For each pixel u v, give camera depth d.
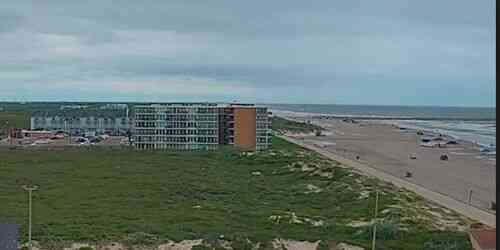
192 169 126.00
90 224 67.31
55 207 80.12
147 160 139.75
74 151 156.62
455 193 105.56
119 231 63.28
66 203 83.69
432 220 75.31
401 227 68.56
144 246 58.00
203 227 66.50
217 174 119.44
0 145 172.12
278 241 59.88
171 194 94.19
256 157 144.50
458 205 91.75
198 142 167.00
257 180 112.50
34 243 57.62
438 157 170.00
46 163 132.38
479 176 130.75
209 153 153.88
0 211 74.81
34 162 133.50
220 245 58.03
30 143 178.88
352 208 82.44
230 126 168.38
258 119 169.25
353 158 160.50
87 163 133.25
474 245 50.59
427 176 129.12
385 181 113.88
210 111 166.62
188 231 63.88
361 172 124.88
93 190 96.75
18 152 151.75
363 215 77.12
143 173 118.75
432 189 109.56
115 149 162.62
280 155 149.62
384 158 164.62
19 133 196.25
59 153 151.62
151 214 75.62
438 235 64.50
